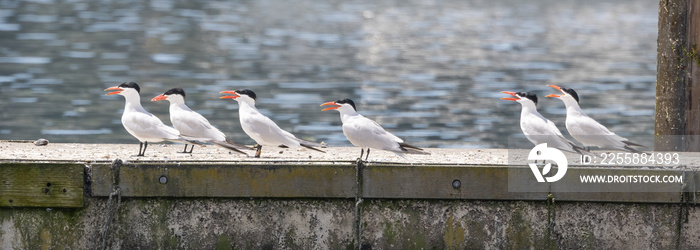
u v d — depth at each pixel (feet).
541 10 241.96
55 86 99.40
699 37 42.19
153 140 39.96
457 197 36.06
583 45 156.76
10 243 35.86
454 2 268.62
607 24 201.57
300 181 35.83
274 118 84.07
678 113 43.09
